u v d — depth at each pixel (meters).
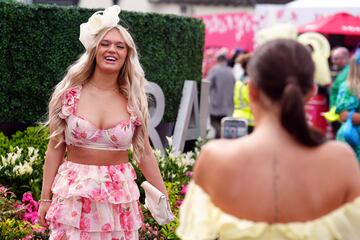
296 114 3.14
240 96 12.49
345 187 3.22
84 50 9.27
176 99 10.70
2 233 6.77
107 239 5.61
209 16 20.97
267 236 3.18
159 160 8.94
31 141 8.52
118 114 5.71
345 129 9.53
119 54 5.72
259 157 3.21
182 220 3.35
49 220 5.68
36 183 8.00
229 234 3.19
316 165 3.21
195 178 3.35
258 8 18.92
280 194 3.18
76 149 5.63
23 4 8.89
